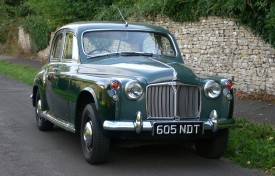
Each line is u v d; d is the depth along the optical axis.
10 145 8.20
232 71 13.83
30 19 31.33
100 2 22.38
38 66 24.73
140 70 6.72
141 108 6.51
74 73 7.52
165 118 6.57
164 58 7.88
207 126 6.65
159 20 16.73
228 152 7.55
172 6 15.79
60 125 7.93
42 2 24.33
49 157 7.42
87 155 6.96
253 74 13.15
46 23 28.09
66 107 7.73
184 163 7.10
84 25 8.11
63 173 6.55
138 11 17.62
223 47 14.09
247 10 13.06
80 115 7.38
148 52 7.91
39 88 9.20
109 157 7.41
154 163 7.09
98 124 6.66
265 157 7.06
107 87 6.48
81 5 23.12
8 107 12.25
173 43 8.23
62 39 8.61
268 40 12.57
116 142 6.91
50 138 8.80
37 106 9.54
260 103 12.05
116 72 6.88
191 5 15.14
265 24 12.55
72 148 8.02
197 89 6.73
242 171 6.71
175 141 6.92
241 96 13.05
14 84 17.66
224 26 13.98
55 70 8.33
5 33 36.62
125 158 7.36
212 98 6.78
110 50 7.78
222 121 6.80
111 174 6.50
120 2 20.03
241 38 13.45
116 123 6.41
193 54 15.30
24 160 7.24
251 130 8.73
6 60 29.19
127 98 6.47
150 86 6.52
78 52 7.76
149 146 8.16
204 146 7.32
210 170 6.74
